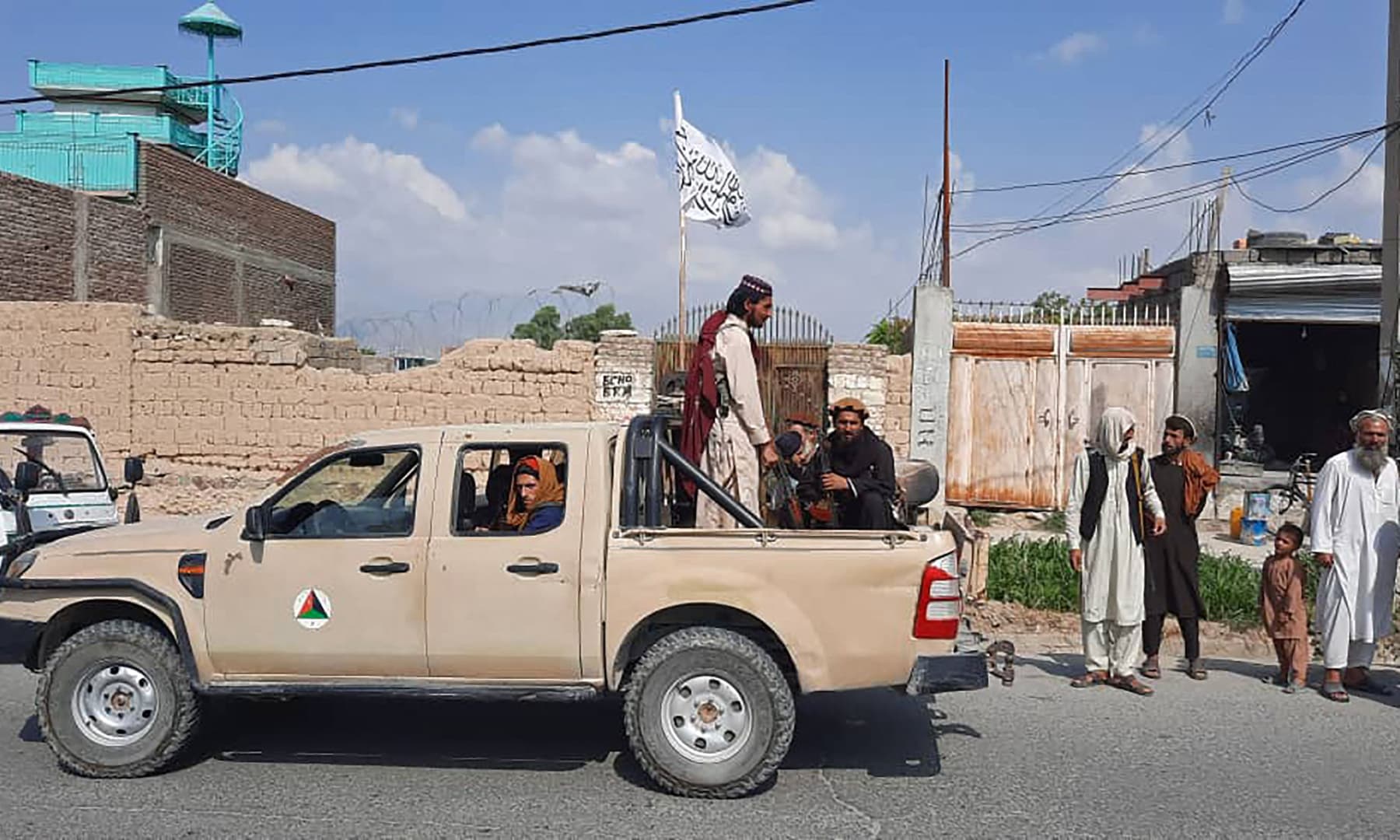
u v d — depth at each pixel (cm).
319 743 662
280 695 593
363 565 585
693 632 570
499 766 620
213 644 594
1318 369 2106
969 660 566
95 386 1650
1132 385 1597
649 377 1602
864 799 571
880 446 682
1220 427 1611
